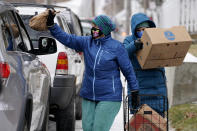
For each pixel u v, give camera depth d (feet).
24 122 34.55
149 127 44.01
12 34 42.29
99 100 42.29
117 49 42.16
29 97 36.24
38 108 40.88
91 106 43.11
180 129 58.95
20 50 45.09
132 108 44.70
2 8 41.14
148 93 48.42
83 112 43.47
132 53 45.98
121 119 70.13
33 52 49.98
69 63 54.19
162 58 45.50
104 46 42.27
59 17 59.52
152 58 45.27
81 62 64.18
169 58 45.70
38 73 42.16
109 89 42.16
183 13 121.90
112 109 42.27
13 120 33.65
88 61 42.55
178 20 122.31
